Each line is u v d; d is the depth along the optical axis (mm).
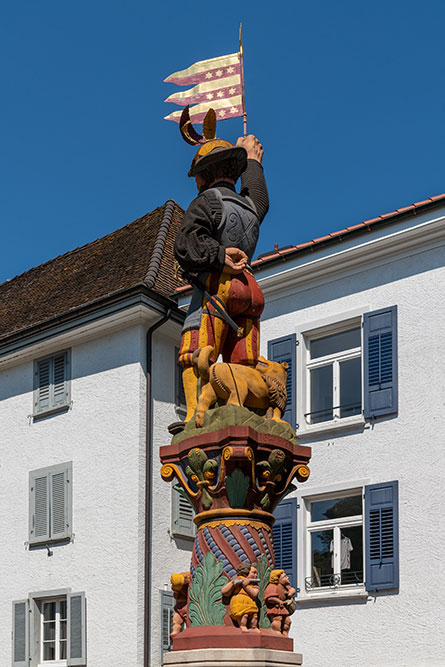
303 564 17594
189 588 7855
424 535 16297
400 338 17422
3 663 21062
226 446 7742
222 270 8250
